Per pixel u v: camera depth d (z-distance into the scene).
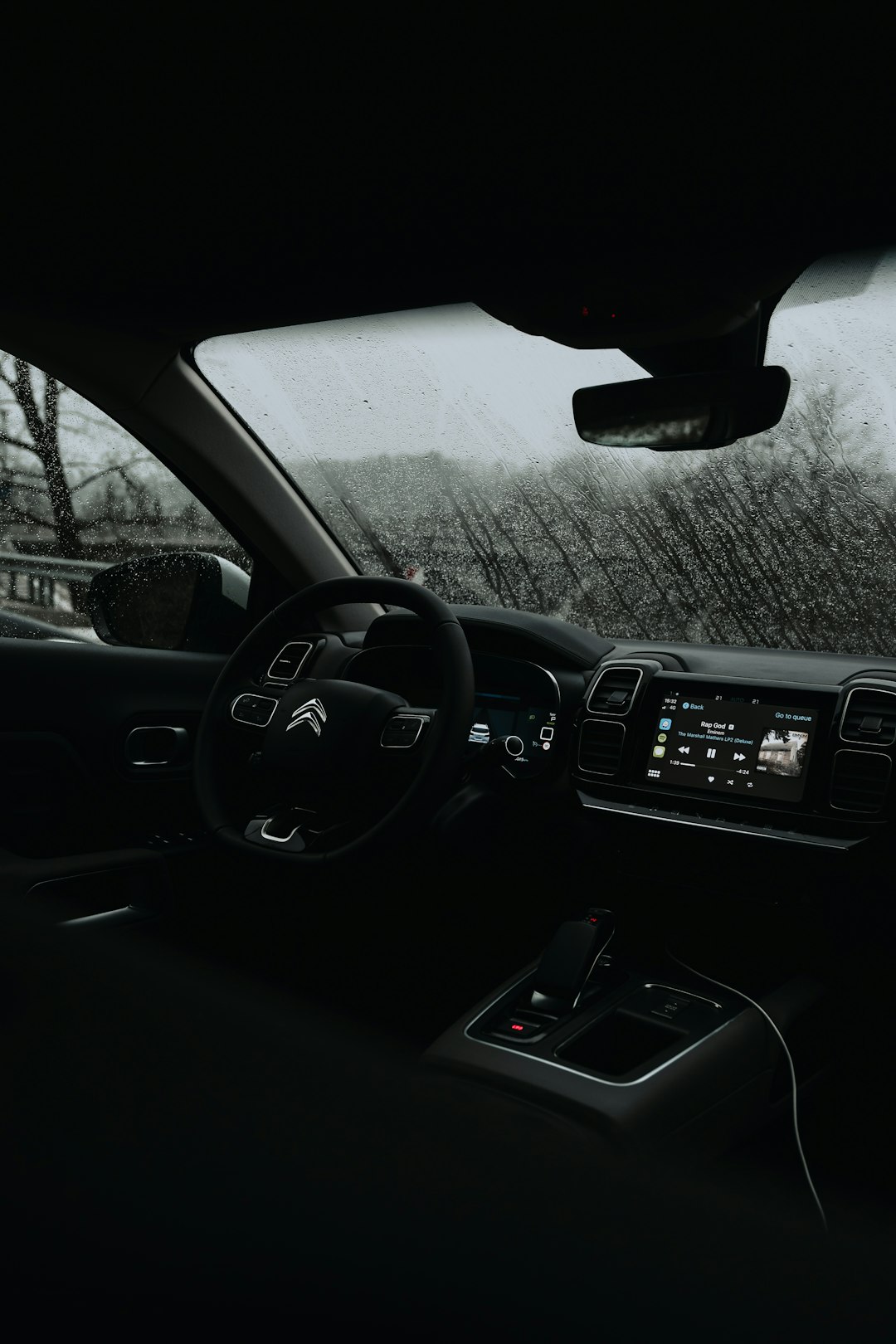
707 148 1.71
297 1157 0.75
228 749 2.17
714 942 2.08
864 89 1.56
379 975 2.24
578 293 1.96
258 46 1.80
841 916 1.93
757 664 2.08
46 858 2.25
